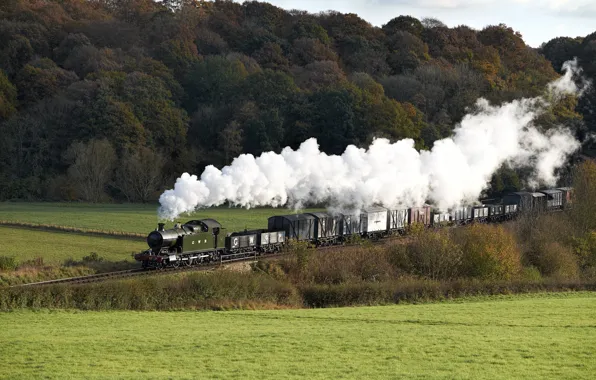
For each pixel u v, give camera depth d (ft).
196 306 132.05
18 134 380.78
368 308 134.10
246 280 148.97
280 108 393.91
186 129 399.85
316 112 380.17
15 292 123.44
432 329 104.27
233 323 111.55
